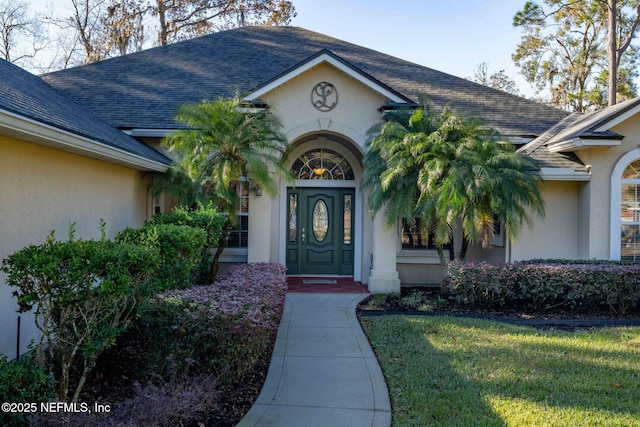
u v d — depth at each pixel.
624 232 10.52
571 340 7.31
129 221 9.97
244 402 5.03
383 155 9.73
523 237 11.05
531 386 5.43
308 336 7.54
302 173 13.04
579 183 11.03
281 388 5.39
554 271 9.27
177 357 4.79
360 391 5.32
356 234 12.88
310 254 13.24
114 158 8.05
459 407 4.89
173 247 6.64
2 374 3.55
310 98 11.29
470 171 9.13
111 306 4.46
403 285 12.38
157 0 25.81
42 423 3.41
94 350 4.28
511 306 9.75
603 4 24.28
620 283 9.09
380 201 10.09
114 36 26.39
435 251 12.38
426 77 14.69
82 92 12.65
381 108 10.98
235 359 4.95
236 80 13.27
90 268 4.04
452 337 7.45
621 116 9.98
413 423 4.53
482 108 13.26
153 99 12.33
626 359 6.41
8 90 6.41
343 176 13.06
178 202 11.45
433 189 9.27
